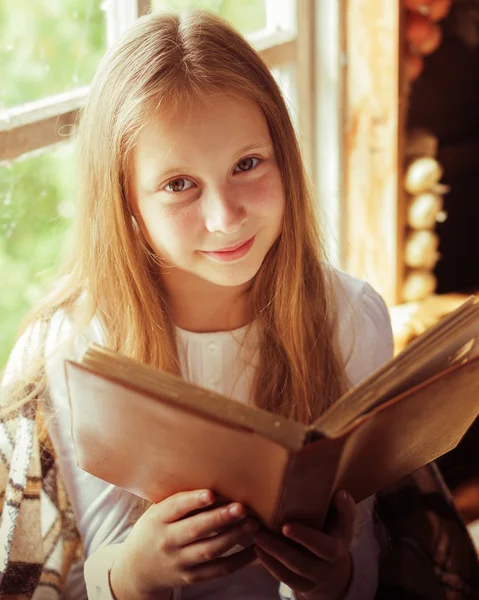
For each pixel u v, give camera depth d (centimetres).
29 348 112
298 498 79
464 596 114
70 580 115
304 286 111
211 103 91
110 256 103
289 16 169
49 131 139
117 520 110
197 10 100
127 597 96
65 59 144
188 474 84
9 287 152
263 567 111
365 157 175
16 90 137
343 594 103
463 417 92
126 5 144
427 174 176
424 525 116
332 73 172
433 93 196
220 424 73
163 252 98
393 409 76
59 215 141
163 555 89
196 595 110
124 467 88
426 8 167
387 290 181
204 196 93
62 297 114
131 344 106
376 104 170
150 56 93
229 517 83
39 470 109
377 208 177
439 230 210
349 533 89
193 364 111
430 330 83
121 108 94
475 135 211
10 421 110
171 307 110
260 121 95
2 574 106
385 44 165
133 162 95
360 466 85
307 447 71
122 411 79
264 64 99
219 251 95
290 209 103
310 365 113
